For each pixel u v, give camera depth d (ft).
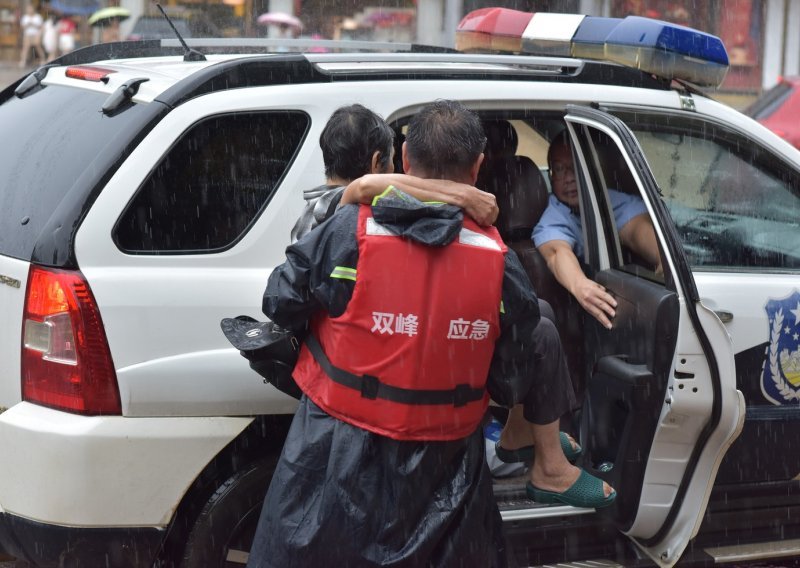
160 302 11.23
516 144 14.97
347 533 9.59
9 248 11.71
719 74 14.21
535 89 13.32
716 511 14.16
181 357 11.29
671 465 12.66
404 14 74.38
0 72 75.72
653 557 13.08
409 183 9.70
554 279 14.53
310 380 9.98
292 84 12.12
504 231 14.88
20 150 12.74
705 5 78.43
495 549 10.35
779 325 13.73
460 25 16.80
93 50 14.74
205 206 11.57
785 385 13.82
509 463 13.05
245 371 11.46
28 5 76.54
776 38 80.43
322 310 9.94
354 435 9.65
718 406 12.25
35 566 12.71
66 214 11.14
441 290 9.51
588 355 13.83
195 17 69.51
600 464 13.16
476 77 13.15
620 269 13.55
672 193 13.96
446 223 9.46
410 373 9.52
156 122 11.47
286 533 9.75
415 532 9.71
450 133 9.82
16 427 11.12
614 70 13.88
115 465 11.05
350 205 9.82
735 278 13.75
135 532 11.25
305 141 12.01
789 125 42.91
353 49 16.07
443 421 9.70
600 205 13.69
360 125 10.90
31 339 11.25
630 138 12.12
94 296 11.00
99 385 11.02
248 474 11.87
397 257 9.48
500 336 9.95
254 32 71.87
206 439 11.37
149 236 11.34
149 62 13.57
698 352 12.18
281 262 11.82
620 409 12.91
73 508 11.00
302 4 73.00
